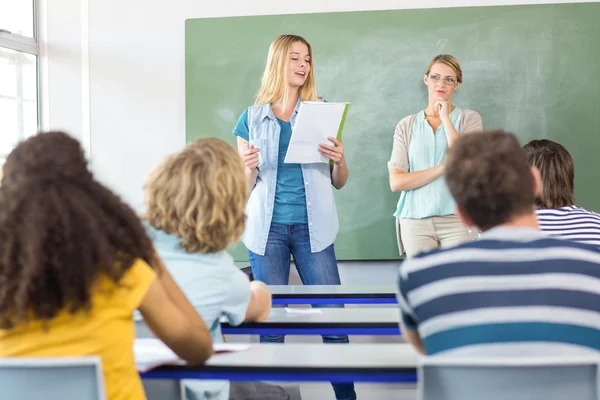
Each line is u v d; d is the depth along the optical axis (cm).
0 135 432
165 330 140
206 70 434
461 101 418
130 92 445
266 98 343
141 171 445
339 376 148
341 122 316
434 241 391
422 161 391
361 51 422
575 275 131
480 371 122
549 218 239
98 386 124
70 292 123
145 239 137
